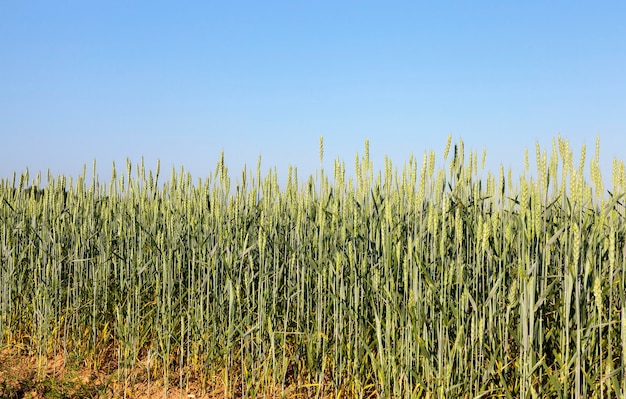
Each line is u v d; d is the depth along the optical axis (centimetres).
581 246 187
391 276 204
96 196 329
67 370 276
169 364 273
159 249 264
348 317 234
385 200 221
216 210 261
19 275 333
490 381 202
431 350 199
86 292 303
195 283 280
